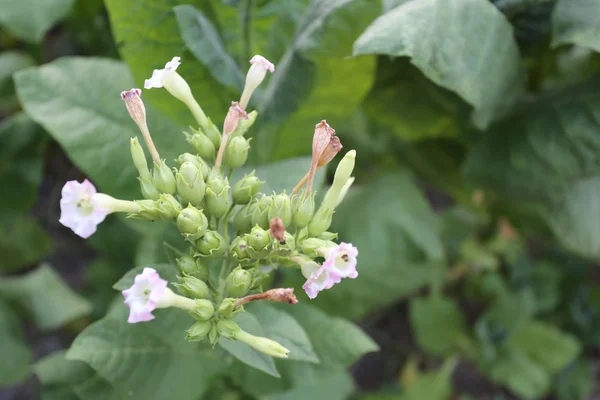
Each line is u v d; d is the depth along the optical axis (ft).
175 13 2.06
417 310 3.51
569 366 3.67
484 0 2.07
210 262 1.96
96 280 3.24
